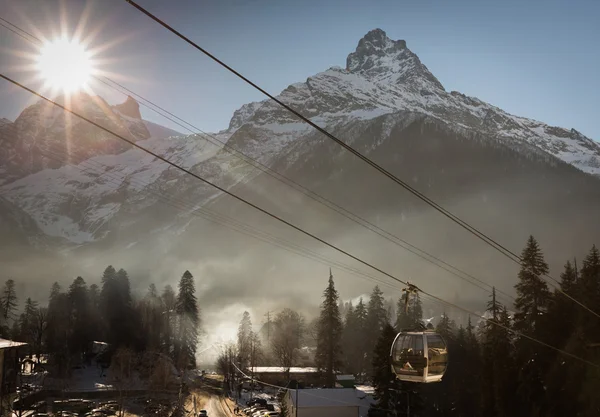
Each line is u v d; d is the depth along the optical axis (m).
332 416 85.06
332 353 109.94
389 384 67.44
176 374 120.19
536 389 54.78
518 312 65.19
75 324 124.19
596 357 48.75
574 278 69.12
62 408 87.00
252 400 103.25
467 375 76.31
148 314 141.00
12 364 51.44
